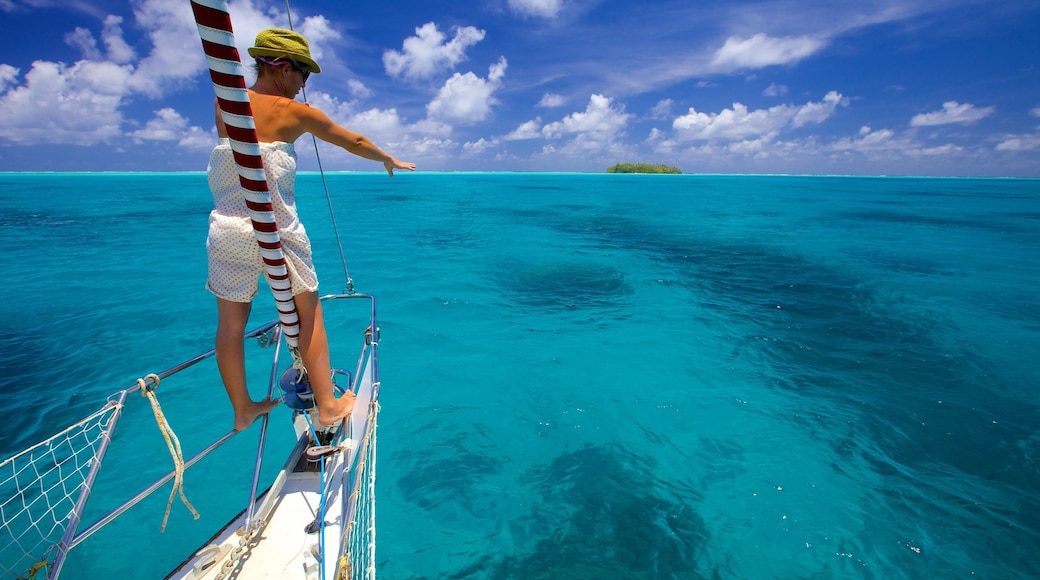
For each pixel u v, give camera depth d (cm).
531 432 518
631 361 682
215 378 614
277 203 186
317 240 1623
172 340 725
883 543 376
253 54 189
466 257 1359
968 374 638
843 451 483
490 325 817
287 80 194
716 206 2914
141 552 364
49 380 600
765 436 508
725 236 1750
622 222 2145
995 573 351
